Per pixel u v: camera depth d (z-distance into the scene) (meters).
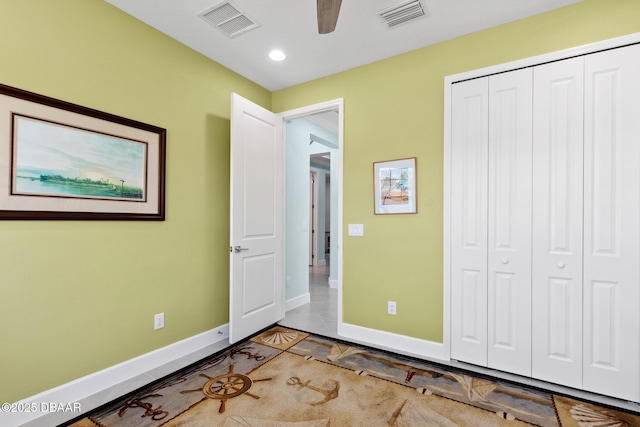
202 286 2.71
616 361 1.92
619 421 1.72
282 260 3.42
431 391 2.01
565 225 2.05
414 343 2.59
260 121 3.07
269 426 1.68
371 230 2.82
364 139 2.87
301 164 4.11
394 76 2.72
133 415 1.76
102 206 2.01
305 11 2.16
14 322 1.66
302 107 3.27
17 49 1.66
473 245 2.35
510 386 2.07
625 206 1.90
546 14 2.13
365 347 2.70
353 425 1.69
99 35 2.00
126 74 2.15
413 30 2.36
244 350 2.64
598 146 1.96
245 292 2.87
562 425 1.68
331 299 4.36
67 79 1.85
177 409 1.82
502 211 2.25
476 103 2.35
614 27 1.93
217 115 2.85
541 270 2.12
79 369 1.92
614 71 1.93
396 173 2.70
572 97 2.04
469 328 2.37
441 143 2.51
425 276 2.56
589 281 1.99
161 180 2.35
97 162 1.98
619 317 1.91
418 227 2.60
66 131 1.84
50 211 1.77
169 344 2.44
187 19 2.24
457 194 2.42
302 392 2.00
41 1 1.75
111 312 2.07
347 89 2.98
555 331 2.08
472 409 1.82
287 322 3.35
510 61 2.24
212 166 2.80
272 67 2.94
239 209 2.79
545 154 2.11
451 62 2.46
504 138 2.25
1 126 1.59
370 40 2.49
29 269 1.71
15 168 1.64
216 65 2.84
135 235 2.21
